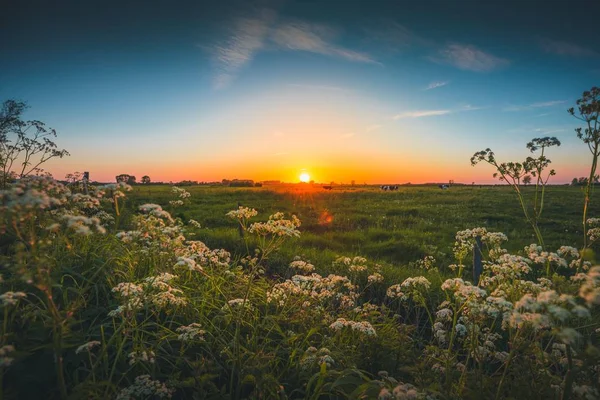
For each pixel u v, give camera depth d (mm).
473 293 3381
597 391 2906
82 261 5105
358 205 31078
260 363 3645
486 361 4539
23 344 3326
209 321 4629
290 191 46781
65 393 2727
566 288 3170
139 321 4523
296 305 5285
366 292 8195
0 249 4430
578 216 24547
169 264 5613
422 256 13914
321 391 3523
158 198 28812
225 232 14781
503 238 5211
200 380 3393
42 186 3656
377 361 4414
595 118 4473
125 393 2945
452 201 34469
